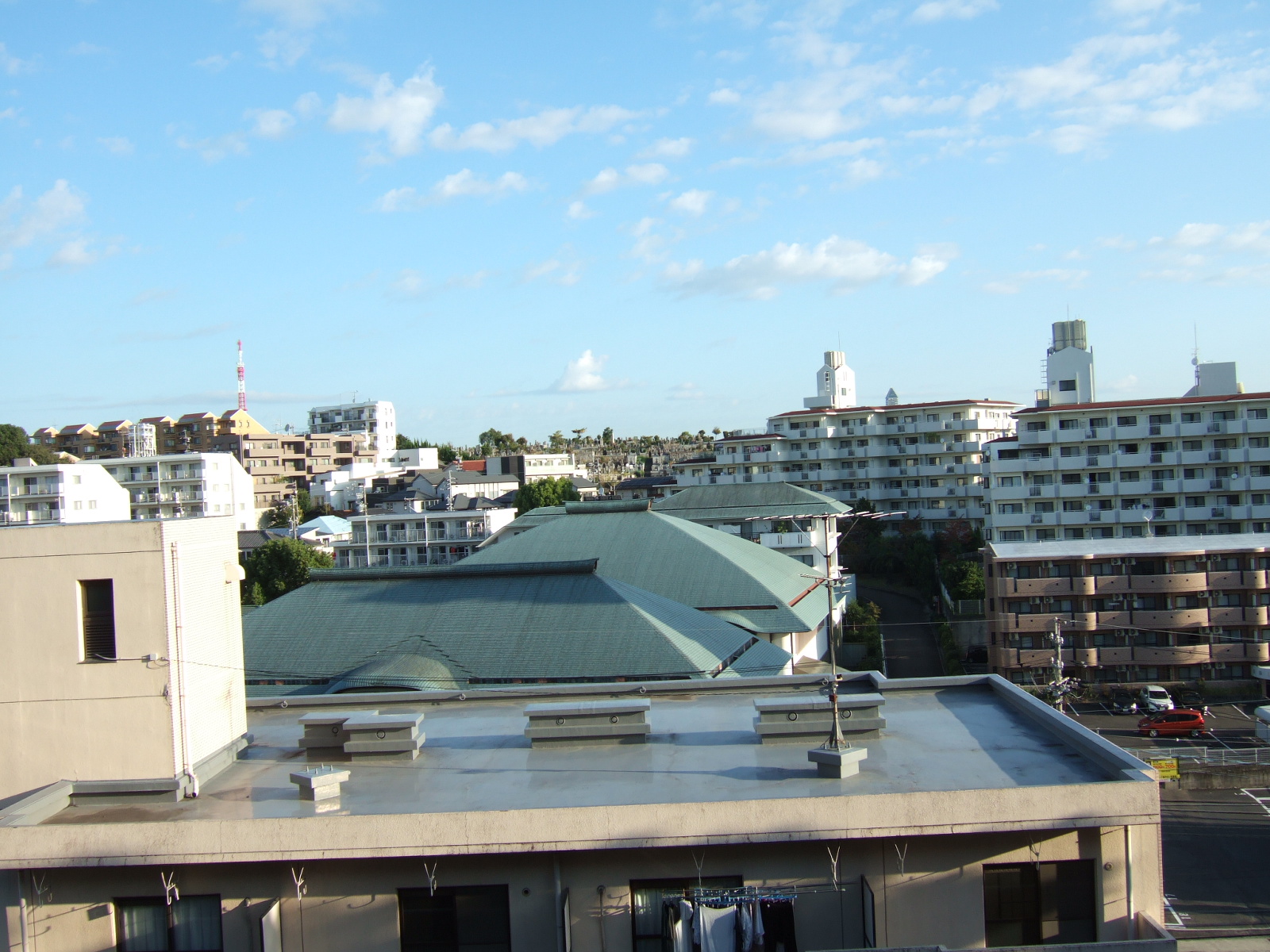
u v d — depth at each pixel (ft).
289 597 133.59
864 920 38.73
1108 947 34.94
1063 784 39.42
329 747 52.34
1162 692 164.76
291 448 469.57
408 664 109.91
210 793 45.55
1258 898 96.17
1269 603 171.63
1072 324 303.07
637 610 118.21
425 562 316.19
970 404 313.94
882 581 278.05
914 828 38.04
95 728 44.62
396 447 610.24
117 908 40.09
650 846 37.83
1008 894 39.73
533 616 119.65
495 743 53.47
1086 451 237.66
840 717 50.93
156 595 44.86
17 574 45.03
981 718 54.95
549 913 39.09
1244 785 128.98
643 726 51.70
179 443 476.54
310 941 39.37
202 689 47.47
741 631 131.34
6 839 38.60
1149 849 39.58
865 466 324.39
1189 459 229.86
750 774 45.57
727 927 37.55
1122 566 173.58
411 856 38.04
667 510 251.19
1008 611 175.63
